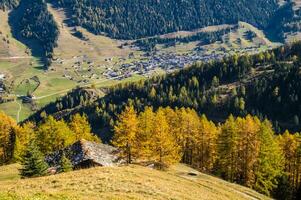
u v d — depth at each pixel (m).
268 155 88.88
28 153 69.62
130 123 80.62
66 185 46.03
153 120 86.94
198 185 61.56
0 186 47.19
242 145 91.81
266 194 88.94
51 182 48.16
